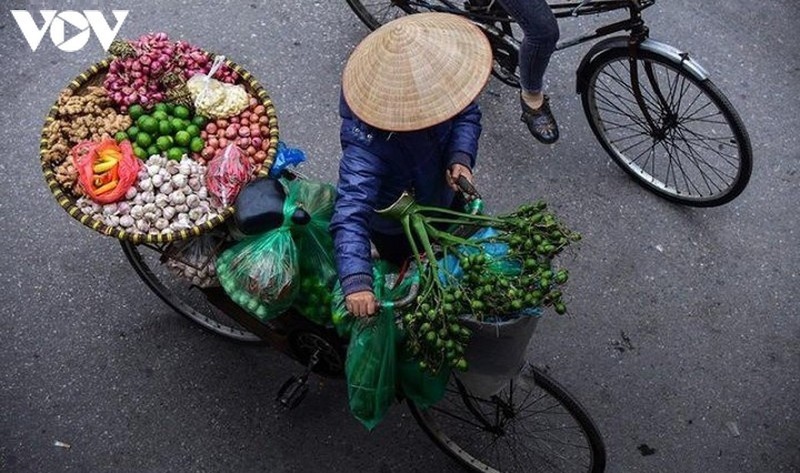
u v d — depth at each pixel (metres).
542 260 2.55
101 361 3.85
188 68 3.35
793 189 4.29
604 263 4.09
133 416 3.71
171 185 3.04
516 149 4.44
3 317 3.96
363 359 2.84
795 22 4.89
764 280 4.02
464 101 2.53
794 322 3.92
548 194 4.30
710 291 4.00
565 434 3.63
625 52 3.88
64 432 3.68
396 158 2.71
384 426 3.67
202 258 3.13
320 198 2.98
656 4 4.96
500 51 4.13
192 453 3.63
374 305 2.63
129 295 4.01
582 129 4.50
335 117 4.55
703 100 4.58
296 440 3.65
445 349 2.52
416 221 2.64
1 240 4.16
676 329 3.90
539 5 3.60
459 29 2.62
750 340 3.87
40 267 4.08
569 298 3.98
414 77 2.53
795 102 4.58
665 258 4.09
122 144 3.09
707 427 3.66
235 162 3.02
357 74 2.62
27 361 3.85
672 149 4.39
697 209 4.24
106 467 3.60
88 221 2.95
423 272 2.59
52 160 3.10
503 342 2.63
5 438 3.66
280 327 3.31
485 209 4.27
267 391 3.76
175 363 3.84
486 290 2.46
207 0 4.97
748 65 4.72
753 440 3.63
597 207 4.26
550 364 3.82
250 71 4.71
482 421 3.34
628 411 3.71
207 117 3.23
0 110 4.58
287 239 2.87
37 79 4.70
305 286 3.06
